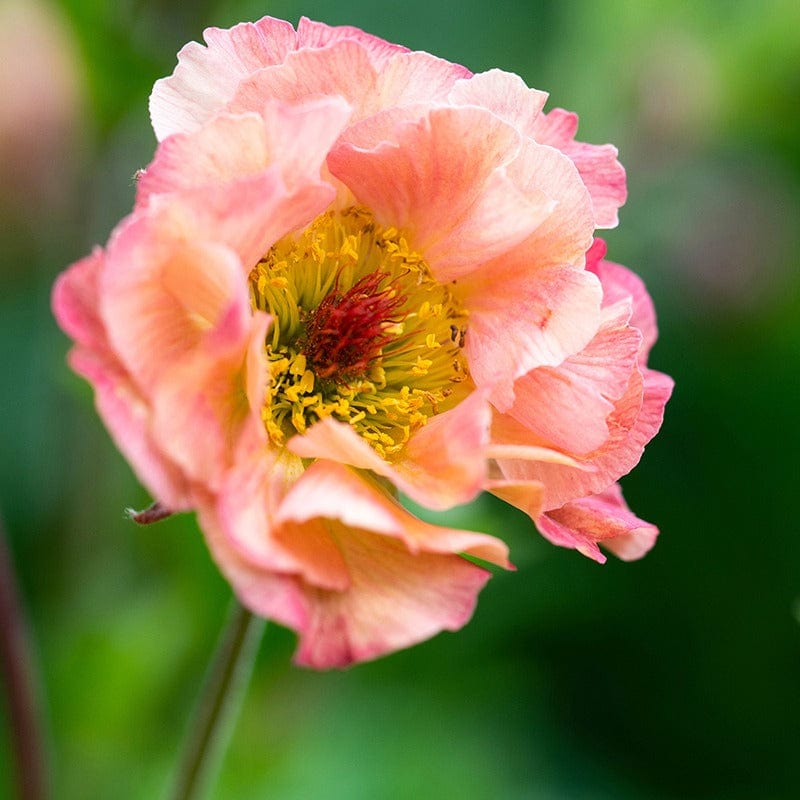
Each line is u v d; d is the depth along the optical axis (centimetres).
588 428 20
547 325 20
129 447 18
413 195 20
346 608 19
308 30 20
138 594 24
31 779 22
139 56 24
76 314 18
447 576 19
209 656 24
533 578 26
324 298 20
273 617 18
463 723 26
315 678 25
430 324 20
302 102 19
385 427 20
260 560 18
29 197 27
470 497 19
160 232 18
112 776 24
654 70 27
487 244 20
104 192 25
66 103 26
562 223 20
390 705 26
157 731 25
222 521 18
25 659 22
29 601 26
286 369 20
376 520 19
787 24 27
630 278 21
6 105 26
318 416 20
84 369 18
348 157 20
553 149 20
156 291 19
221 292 19
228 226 19
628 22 27
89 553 24
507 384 20
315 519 19
